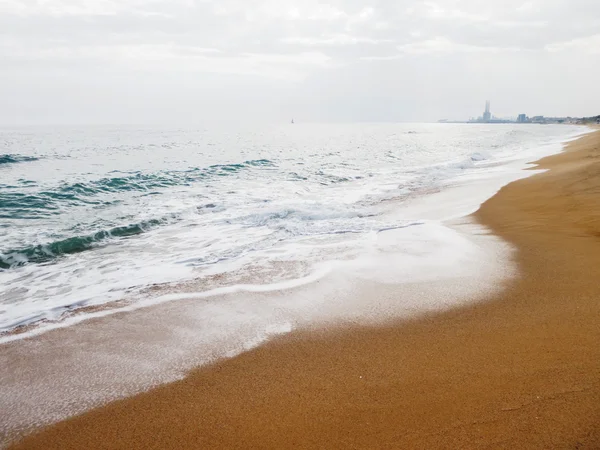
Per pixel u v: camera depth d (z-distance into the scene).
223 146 46.03
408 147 41.00
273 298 5.08
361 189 14.48
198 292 5.37
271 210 10.45
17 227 9.46
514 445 2.48
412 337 4.02
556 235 7.20
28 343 4.12
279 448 2.59
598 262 5.71
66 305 5.12
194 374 3.52
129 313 4.78
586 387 2.99
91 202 12.60
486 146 37.56
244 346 3.97
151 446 2.67
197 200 12.75
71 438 2.78
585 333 3.83
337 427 2.76
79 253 7.55
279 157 30.14
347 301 4.92
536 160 20.36
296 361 3.67
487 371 3.33
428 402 2.97
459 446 2.51
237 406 3.05
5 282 6.10
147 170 21.25
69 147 43.62
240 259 6.73
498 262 6.04
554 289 4.93
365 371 3.45
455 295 4.96
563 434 2.53
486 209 9.73
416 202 11.43
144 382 3.42
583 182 11.66
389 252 6.73
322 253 6.83
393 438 2.62
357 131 109.62
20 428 2.89
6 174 19.78
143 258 7.12
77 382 3.44
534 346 3.67
